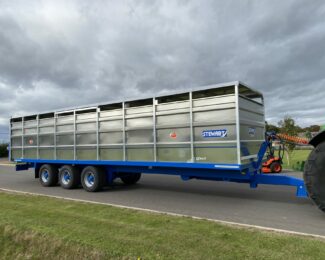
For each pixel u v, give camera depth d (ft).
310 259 12.41
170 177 42.34
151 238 15.29
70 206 23.27
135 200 26.63
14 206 23.48
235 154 21.39
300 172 44.65
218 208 22.93
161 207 23.57
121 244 14.56
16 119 40.11
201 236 15.48
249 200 25.70
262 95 26.99
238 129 21.17
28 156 38.06
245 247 13.85
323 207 18.58
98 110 30.14
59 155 34.14
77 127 32.14
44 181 36.76
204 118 22.94
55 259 14.87
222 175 24.00
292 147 59.93
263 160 28.37
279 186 32.60
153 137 25.88
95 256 13.93
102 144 29.81
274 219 19.44
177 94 24.29
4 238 17.37
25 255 15.89
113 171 31.42
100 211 21.39
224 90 22.93
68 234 16.20
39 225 17.93
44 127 35.88
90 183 31.78
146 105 26.53
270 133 30.89
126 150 27.96
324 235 15.93
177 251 13.55
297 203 24.22
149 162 26.18
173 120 24.71
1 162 91.04
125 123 27.99
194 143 23.44
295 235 15.67
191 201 25.79
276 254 12.96
